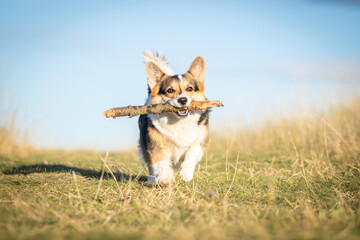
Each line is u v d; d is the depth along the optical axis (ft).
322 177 15.64
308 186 14.14
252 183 14.96
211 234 8.19
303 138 23.34
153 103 15.52
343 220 9.34
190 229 8.66
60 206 11.27
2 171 19.71
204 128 15.44
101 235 8.27
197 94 15.48
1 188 14.01
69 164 21.95
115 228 9.03
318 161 18.22
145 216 10.15
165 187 14.05
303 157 20.36
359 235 8.09
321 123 22.26
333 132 21.74
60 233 8.50
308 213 10.21
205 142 15.65
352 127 23.22
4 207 10.78
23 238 8.04
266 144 26.50
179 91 14.88
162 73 15.70
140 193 13.10
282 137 25.45
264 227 8.82
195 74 15.78
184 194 12.73
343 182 14.69
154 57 18.07
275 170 17.70
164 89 15.17
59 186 14.40
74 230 8.78
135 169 19.69
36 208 10.73
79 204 11.71
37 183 15.26
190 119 14.80
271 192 12.90
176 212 10.16
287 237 7.91
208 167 20.13
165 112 14.42
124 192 13.23
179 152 15.48
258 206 11.45
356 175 15.98
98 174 18.37
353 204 11.49
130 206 11.30
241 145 26.53
